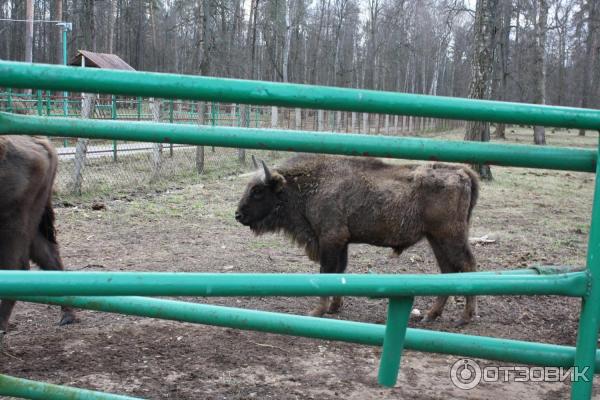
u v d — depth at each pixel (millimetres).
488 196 12398
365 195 5035
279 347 4258
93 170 12922
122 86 1509
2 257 4055
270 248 7332
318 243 5398
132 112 21266
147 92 1523
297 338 4457
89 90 1502
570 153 1716
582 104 48250
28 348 4059
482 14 14555
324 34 51812
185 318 2217
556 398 3609
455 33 56719
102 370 3725
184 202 10273
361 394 3543
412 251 7441
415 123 39062
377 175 5102
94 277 1622
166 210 9500
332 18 52781
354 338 2061
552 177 16656
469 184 4980
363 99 1585
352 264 6719
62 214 8844
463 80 60312
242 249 7238
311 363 3994
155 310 2246
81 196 10289
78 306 2275
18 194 4004
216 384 3586
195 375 3703
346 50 54906
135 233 7918
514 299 5645
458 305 5523
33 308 5004
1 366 3721
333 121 24656
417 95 1607
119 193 10836
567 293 1744
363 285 1731
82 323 4633
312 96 1568
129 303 2254
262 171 5406
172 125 1723
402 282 1740
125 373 3689
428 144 1692
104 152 14117
